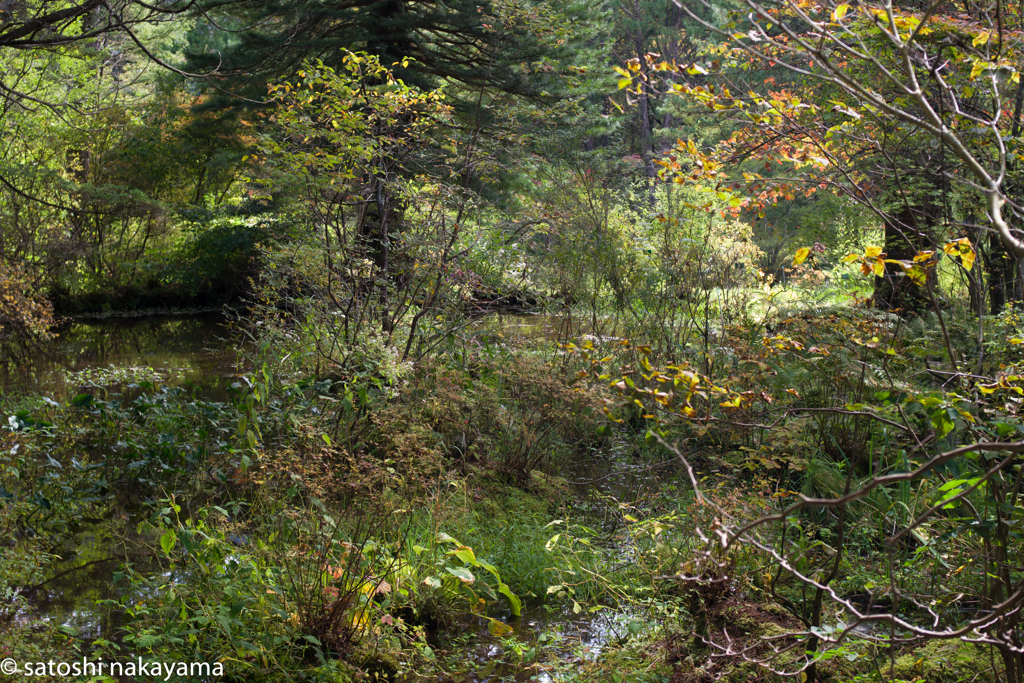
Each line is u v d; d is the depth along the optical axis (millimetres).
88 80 18547
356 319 6949
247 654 3418
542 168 11648
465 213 7711
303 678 3336
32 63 15375
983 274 6059
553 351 7816
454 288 7223
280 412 6297
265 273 7418
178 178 21938
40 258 15922
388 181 7219
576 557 4500
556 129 13680
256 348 7852
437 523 4664
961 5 4215
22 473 6328
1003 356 4617
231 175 21203
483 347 7438
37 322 12523
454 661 3689
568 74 13859
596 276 8820
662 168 3201
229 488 5973
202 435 6633
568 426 6797
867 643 3285
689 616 3803
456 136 8477
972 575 3605
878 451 5266
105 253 19531
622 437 7215
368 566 3918
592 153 13820
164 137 21391
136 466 6164
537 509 5469
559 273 8758
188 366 11531
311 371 6945
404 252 7062
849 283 8617
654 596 3898
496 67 13094
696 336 7988
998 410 3316
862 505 4523
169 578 4129
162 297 20516
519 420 6328
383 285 7207
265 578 3809
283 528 4102
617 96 16922
